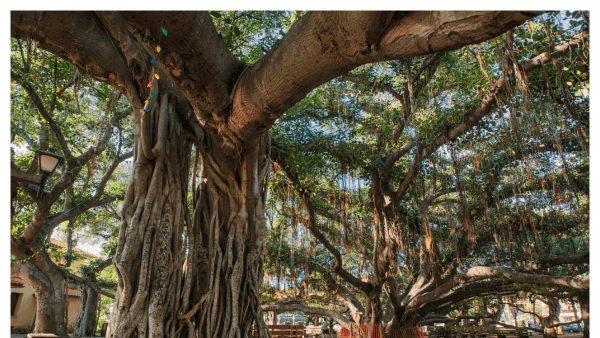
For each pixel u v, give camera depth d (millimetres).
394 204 9961
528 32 6371
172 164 5773
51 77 8500
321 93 9883
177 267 5441
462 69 8094
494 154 8531
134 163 5574
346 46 2795
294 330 11789
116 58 4871
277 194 10289
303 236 9773
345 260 12898
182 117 6207
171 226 5508
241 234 6168
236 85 4078
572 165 9156
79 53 4391
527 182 8461
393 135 10188
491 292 12328
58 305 9680
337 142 9617
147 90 5430
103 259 14641
